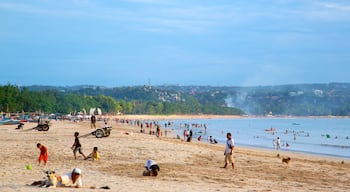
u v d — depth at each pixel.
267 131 149.38
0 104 175.25
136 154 36.78
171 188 20.89
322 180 27.48
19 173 24.84
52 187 19.58
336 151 71.06
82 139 52.56
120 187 20.56
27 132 69.44
